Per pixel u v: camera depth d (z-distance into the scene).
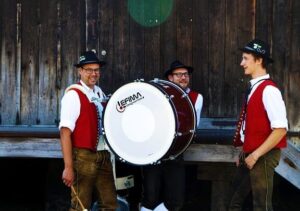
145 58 5.98
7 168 7.25
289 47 5.78
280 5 5.78
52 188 6.19
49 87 6.11
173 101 4.57
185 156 5.70
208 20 5.90
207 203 6.72
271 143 4.16
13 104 6.16
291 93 5.78
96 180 4.80
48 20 6.07
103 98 4.87
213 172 5.85
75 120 4.59
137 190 6.54
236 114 5.89
